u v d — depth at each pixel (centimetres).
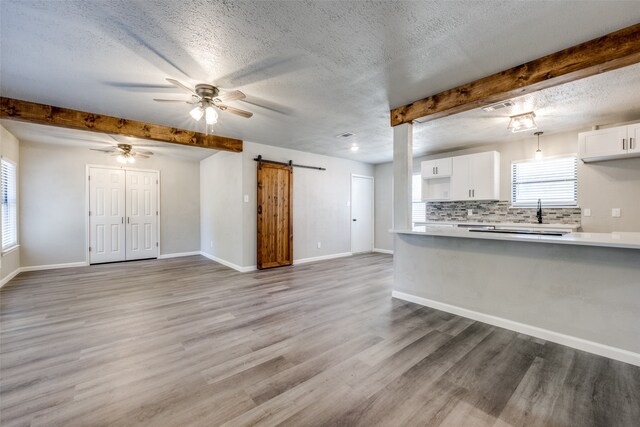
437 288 332
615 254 224
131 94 305
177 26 193
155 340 251
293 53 227
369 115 374
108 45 215
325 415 160
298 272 514
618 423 155
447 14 182
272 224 552
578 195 430
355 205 722
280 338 255
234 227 547
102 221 596
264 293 389
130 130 400
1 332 265
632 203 390
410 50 224
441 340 252
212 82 276
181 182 698
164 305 340
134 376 197
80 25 191
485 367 209
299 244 602
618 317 222
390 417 159
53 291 396
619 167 399
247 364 213
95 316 305
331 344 244
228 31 199
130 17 183
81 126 362
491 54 230
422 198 599
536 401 172
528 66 242
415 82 279
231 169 557
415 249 352
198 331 269
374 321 294
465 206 566
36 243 527
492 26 194
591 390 183
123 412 162
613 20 189
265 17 184
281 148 571
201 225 719
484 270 295
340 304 346
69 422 154
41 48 219
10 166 468
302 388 184
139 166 640
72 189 562
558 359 221
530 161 484
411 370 205
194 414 161
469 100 279
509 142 507
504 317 280
